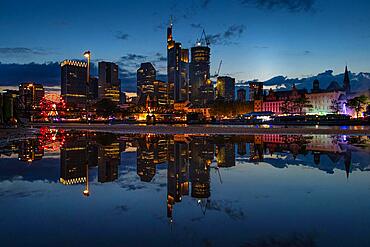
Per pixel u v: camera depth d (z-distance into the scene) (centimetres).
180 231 760
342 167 1722
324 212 902
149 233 748
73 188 1241
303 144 3141
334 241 692
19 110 12269
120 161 2053
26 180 1398
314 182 1324
